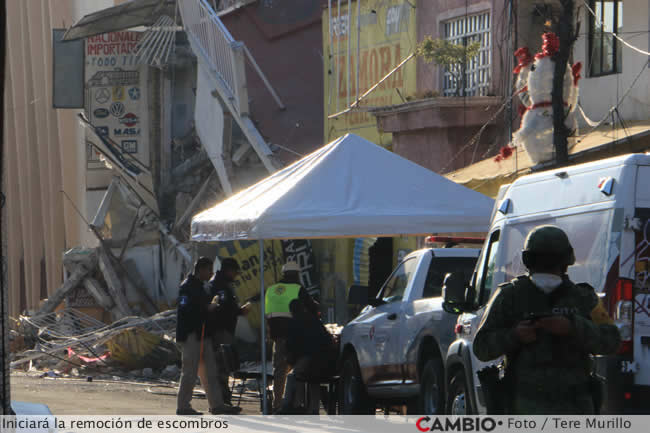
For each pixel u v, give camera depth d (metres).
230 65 62.31
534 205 19.55
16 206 99.94
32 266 98.06
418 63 60.59
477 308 20.09
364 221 28.83
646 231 16.92
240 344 57.50
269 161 61.06
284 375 30.27
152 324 55.50
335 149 30.91
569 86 38.16
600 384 12.56
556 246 12.70
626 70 44.03
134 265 71.56
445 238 29.62
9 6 97.25
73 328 64.44
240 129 68.56
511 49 50.97
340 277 66.94
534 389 12.42
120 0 82.81
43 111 95.00
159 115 74.88
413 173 30.58
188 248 70.56
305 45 80.38
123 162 73.69
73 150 91.69
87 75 74.75
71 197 91.56
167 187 74.19
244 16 82.88
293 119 79.69
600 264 17.19
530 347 12.50
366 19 67.25
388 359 26.61
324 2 76.56
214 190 72.38
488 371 12.83
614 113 44.09
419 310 25.09
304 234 28.64
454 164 53.38
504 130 50.69
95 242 83.44
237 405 33.81
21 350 58.50
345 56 70.19
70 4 90.00
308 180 29.70
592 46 46.34
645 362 16.75
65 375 49.19
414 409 25.75
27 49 97.06
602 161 17.78
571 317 12.38
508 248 20.11
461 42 56.56
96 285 69.19
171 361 49.81
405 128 55.88
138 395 38.25
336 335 32.19
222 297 32.16
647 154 17.16
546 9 50.88
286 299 29.55
